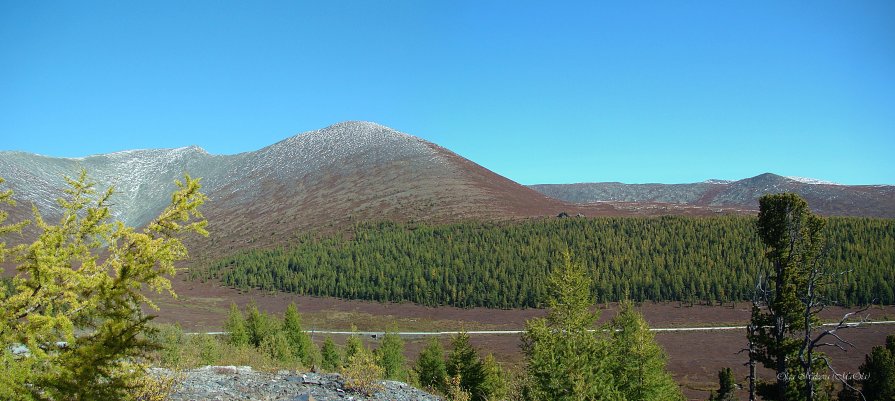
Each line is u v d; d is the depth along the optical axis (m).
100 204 7.22
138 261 6.77
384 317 103.69
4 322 5.93
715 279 106.06
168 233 7.27
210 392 14.27
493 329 92.81
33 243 6.40
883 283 97.44
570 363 21.48
